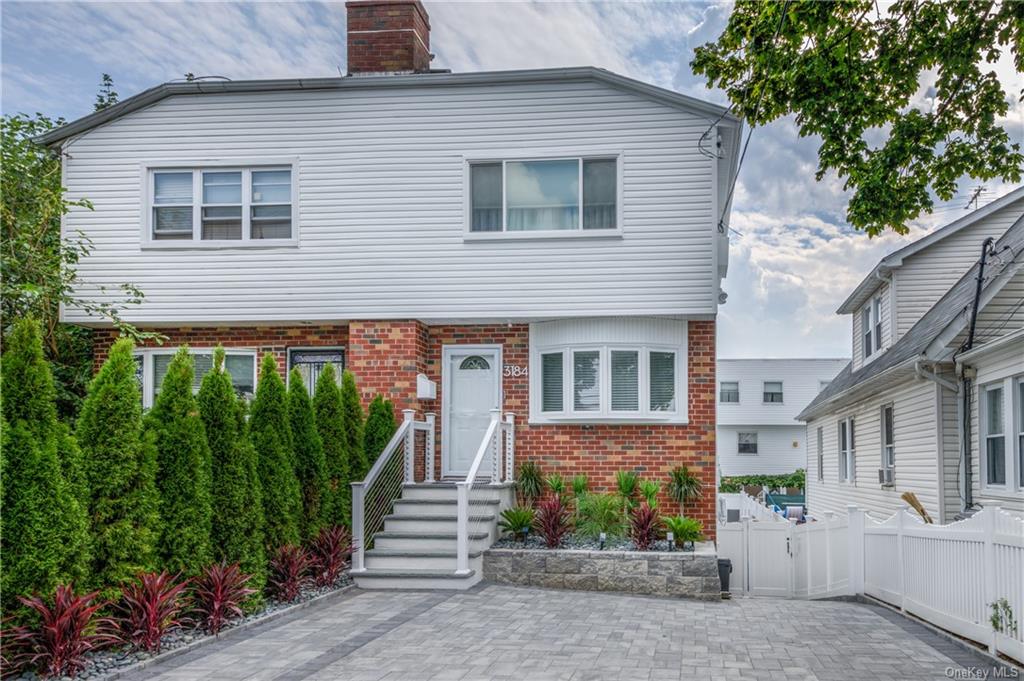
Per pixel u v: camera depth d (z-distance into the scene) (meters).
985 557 8.15
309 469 11.03
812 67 10.10
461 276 13.50
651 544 12.03
